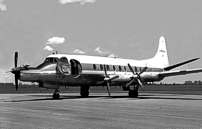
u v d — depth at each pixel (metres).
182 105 27.06
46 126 14.59
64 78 36.84
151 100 35.06
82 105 26.59
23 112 20.58
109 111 21.36
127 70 45.66
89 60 40.53
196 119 17.12
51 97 42.69
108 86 40.06
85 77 39.47
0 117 17.83
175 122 15.98
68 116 18.38
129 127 14.43
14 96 46.47
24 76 32.59
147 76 41.97
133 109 22.89
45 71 34.69
